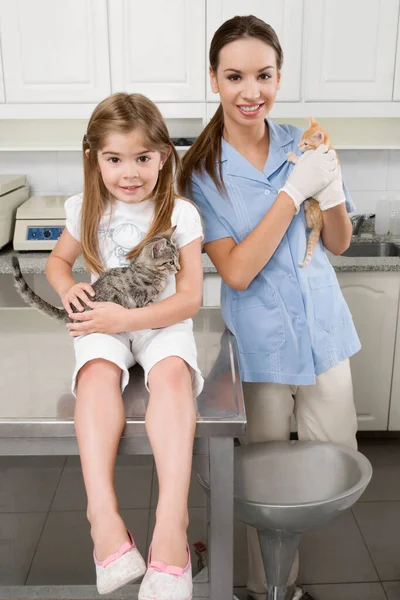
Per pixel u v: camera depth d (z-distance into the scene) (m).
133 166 1.30
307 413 1.75
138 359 1.36
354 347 1.74
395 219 3.17
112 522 1.09
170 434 1.14
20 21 2.76
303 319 1.65
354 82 2.83
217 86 1.58
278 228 1.53
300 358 1.66
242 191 1.64
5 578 2.07
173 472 1.12
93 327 1.27
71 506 2.51
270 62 1.50
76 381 1.27
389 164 3.28
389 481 2.71
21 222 2.91
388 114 2.87
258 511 1.38
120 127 1.26
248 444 1.67
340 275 2.75
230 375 1.38
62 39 2.79
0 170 3.30
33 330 1.65
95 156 1.37
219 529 1.27
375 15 2.75
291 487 1.51
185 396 1.19
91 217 1.40
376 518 2.44
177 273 1.39
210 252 1.67
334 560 2.19
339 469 1.54
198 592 1.51
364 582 2.08
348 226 1.67
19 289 1.37
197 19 2.75
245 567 2.13
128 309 1.28
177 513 1.10
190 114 2.88
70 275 1.46
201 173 1.66
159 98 2.85
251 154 1.66
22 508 2.50
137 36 2.78
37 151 3.29
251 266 1.55
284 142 1.68
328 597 2.01
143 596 1.06
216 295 2.79
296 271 1.65
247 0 2.73
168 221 1.39
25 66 2.82
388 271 2.73
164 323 1.30
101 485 1.11
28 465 2.82
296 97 2.85
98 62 2.81
